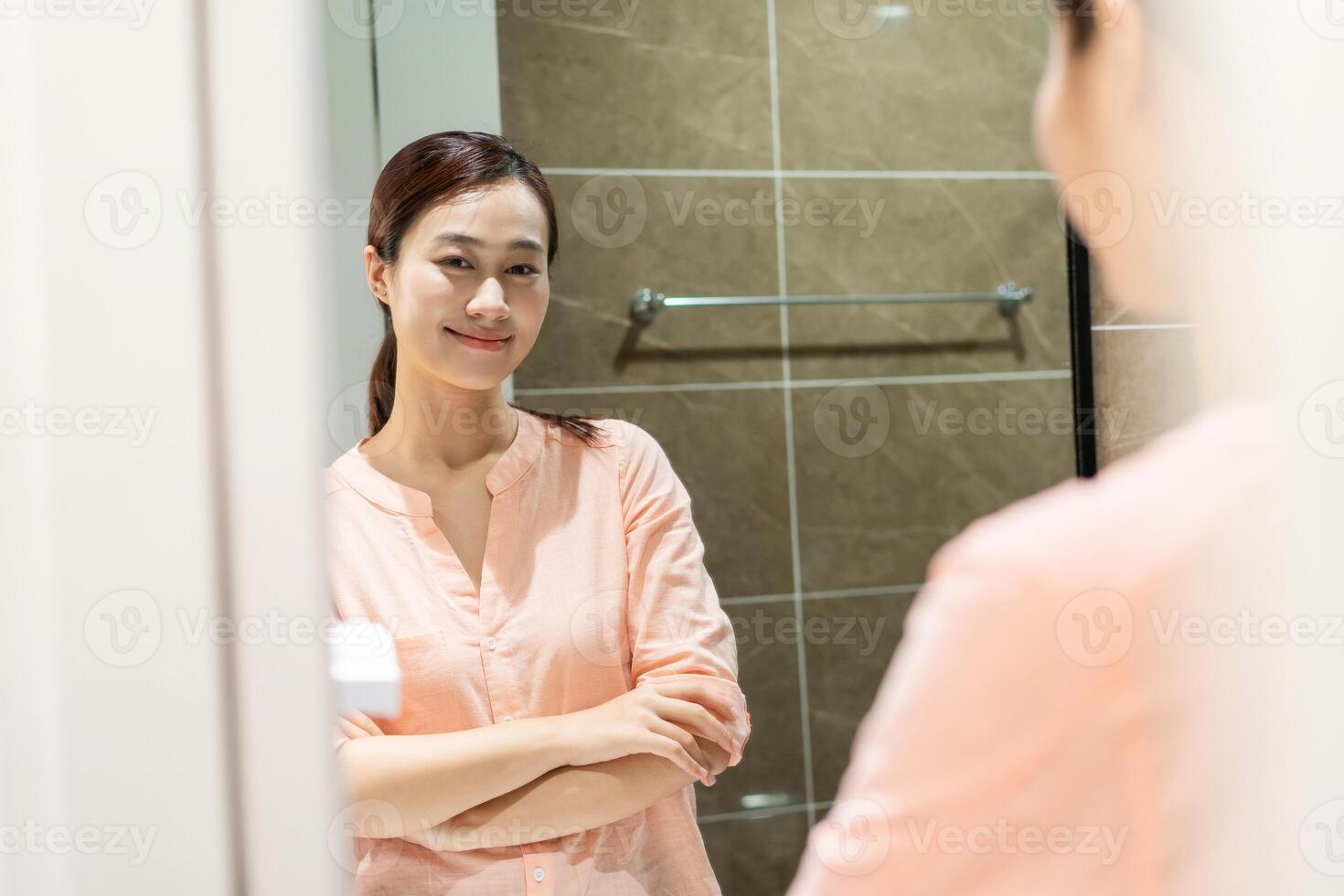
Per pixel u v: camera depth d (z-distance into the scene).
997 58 1.48
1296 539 0.21
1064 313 1.48
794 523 1.41
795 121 1.42
